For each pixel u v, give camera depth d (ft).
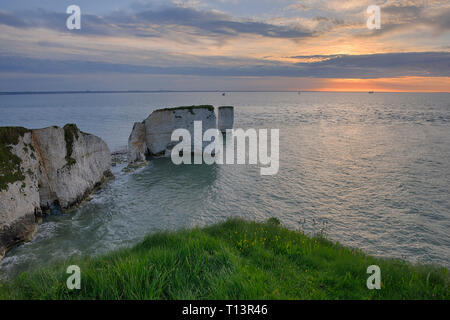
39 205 72.23
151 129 152.25
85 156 95.40
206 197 93.35
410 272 27.12
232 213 80.12
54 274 24.48
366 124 304.30
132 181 111.96
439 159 141.90
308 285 23.54
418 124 295.89
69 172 82.64
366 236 65.98
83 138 95.14
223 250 29.01
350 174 118.93
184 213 80.02
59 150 79.92
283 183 108.17
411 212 79.51
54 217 76.38
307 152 165.78
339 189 100.07
